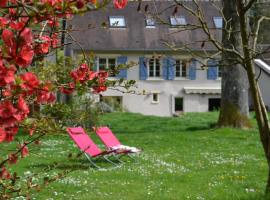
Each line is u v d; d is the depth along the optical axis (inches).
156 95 1588.3
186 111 1600.6
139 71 1573.6
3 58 112.3
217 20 1625.2
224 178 491.8
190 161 598.9
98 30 1584.6
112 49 1557.6
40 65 197.3
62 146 717.9
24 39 113.3
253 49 349.7
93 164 534.9
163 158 620.1
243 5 329.4
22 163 550.6
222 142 780.0
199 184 463.5
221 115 935.7
